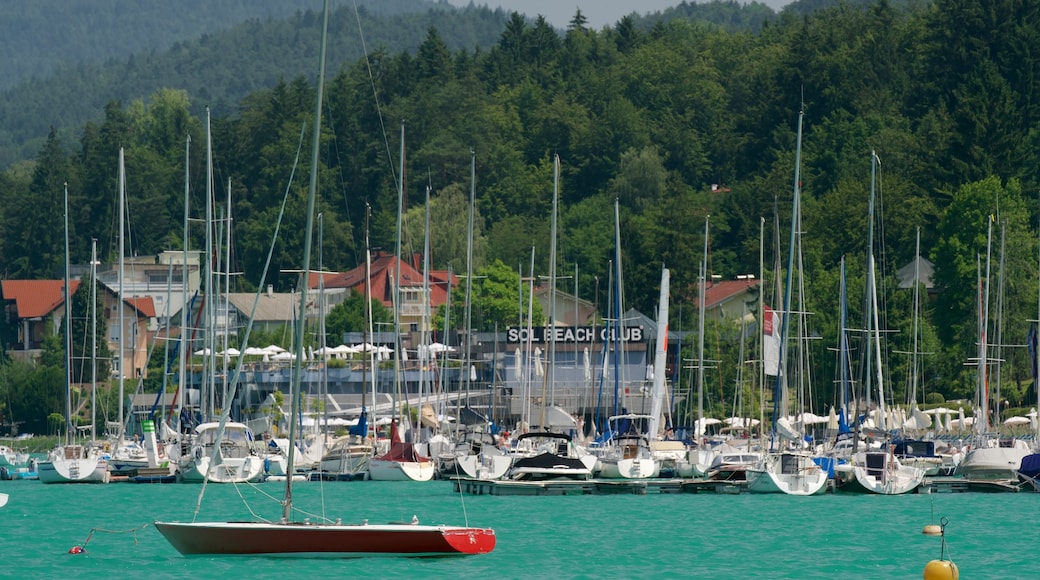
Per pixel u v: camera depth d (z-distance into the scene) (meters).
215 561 134.75
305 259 134.25
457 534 135.12
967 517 182.50
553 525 174.62
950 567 121.62
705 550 151.00
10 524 177.12
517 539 159.75
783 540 159.38
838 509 193.75
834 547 153.62
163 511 193.38
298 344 134.25
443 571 132.25
